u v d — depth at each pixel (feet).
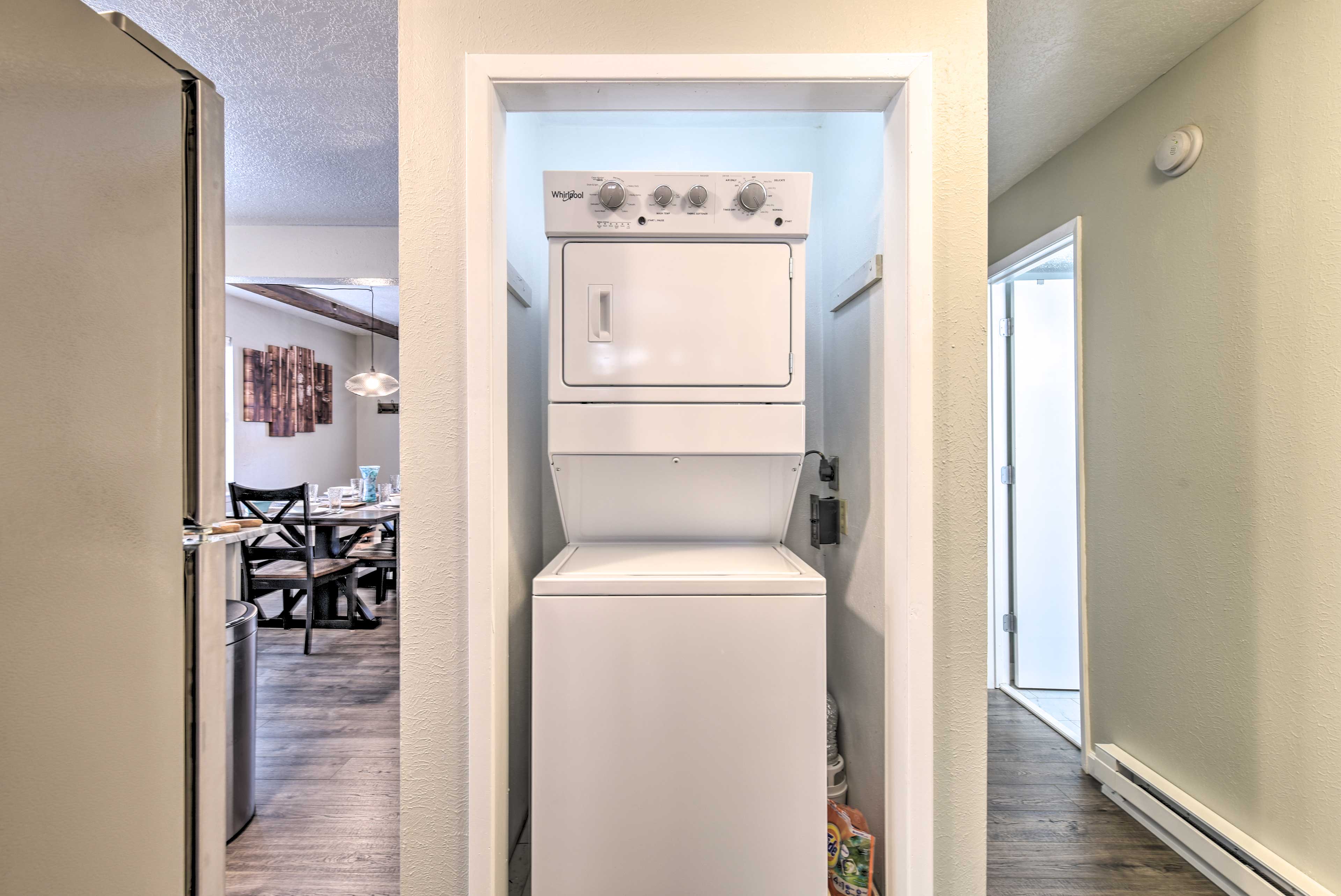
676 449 4.46
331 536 14.26
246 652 6.49
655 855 3.86
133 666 1.72
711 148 6.45
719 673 3.89
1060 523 9.94
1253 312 5.35
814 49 3.97
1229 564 5.60
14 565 1.44
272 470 19.06
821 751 3.90
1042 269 9.83
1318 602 4.86
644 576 3.94
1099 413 7.20
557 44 3.94
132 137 1.69
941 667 4.02
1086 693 7.51
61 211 1.51
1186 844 5.88
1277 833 5.15
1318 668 4.86
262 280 12.11
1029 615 9.97
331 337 22.45
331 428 22.47
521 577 5.33
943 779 4.02
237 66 6.46
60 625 1.54
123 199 1.66
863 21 3.97
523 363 5.47
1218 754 5.71
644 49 3.95
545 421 6.36
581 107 4.25
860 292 5.17
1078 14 5.26
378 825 6.43
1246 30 5.31
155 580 1.78
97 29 1.59
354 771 7.45
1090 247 7.29
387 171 9.27
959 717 4.02
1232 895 5.42
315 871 5.75
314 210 11.07
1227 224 5.56
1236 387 5.51
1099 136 7.11
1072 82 6.33
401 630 3.97
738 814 3.88
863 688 5.13
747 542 5.16
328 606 13.75
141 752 1.75
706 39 3.96
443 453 3.95
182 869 1.87
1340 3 4.64
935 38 3.97
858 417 5.28
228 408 17.26
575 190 4.37
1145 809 6.38
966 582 4.01
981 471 4.02
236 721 6.31
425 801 3.96
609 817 3.85
